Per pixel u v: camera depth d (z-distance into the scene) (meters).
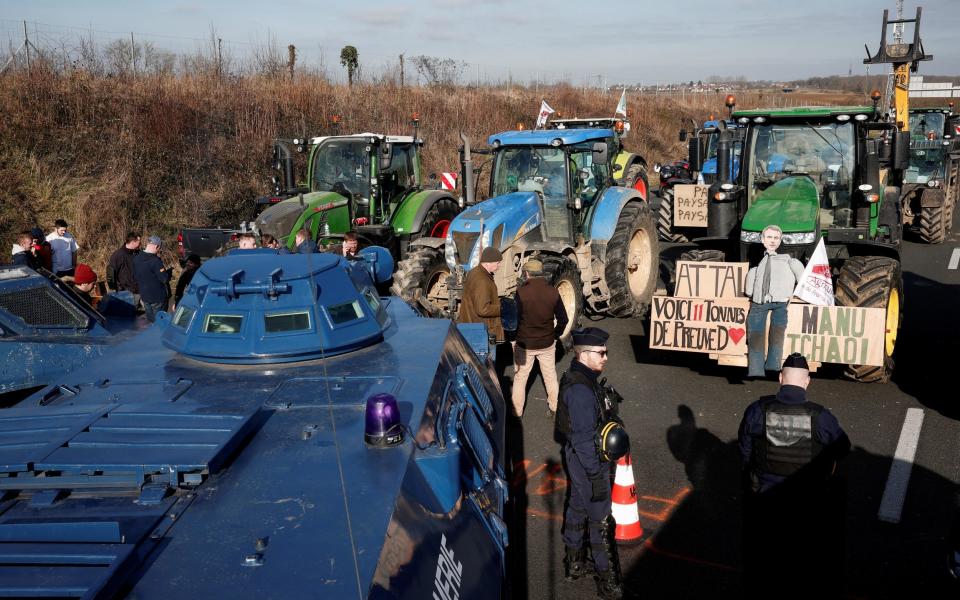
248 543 2.19
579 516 4.41
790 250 7.54
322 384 3.38
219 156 16.36
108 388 3.34
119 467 2.42
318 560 2.11
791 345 6.96
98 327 4.65
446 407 3.40
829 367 8.05
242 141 17.06
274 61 21.25
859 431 6.45
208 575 2.05
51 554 2.06
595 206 9.88
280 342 3.64
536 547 4.83
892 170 9.27
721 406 7.16
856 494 5.36
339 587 2.00
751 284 6.96
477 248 8.36
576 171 9.59
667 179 19.36
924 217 15.04
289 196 11.89
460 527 2.82
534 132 9.89
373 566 2.09
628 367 8.38
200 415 2.82
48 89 14.39
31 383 3.99
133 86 16.14
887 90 15.32
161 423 2.75
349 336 3.83
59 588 1.92
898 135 8.18
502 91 29.88
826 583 3.84
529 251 8.84
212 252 11.45
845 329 6.77
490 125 25.03
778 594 3.91
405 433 2.86
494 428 4.05
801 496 3.79
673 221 13.23
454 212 13.12
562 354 8.87
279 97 19.27
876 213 8.26
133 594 1.97
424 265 8.68
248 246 8.19
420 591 2.25
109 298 5.49
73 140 14.15
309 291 3.80
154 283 9.18
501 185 9.72
